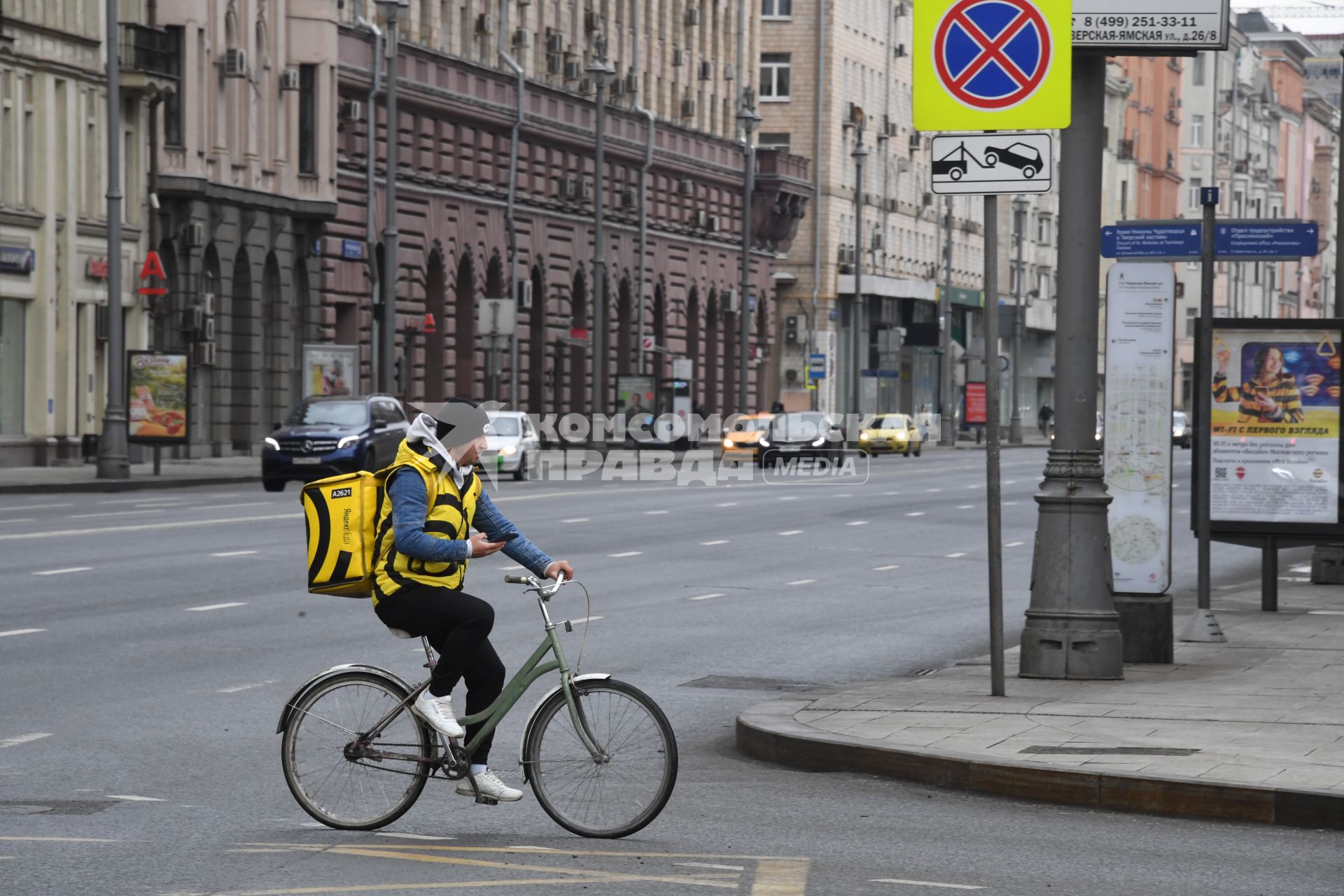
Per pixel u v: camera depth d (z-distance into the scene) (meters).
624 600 46.81
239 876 18.34
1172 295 35.16
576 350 173.62
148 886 17.84
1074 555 31.36
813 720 26.84
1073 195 31.59
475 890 17.77
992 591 29.19
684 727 28.92
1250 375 43.38
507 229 155.00
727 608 45.59
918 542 66.62
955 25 28.86
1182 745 24.56
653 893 17.72
